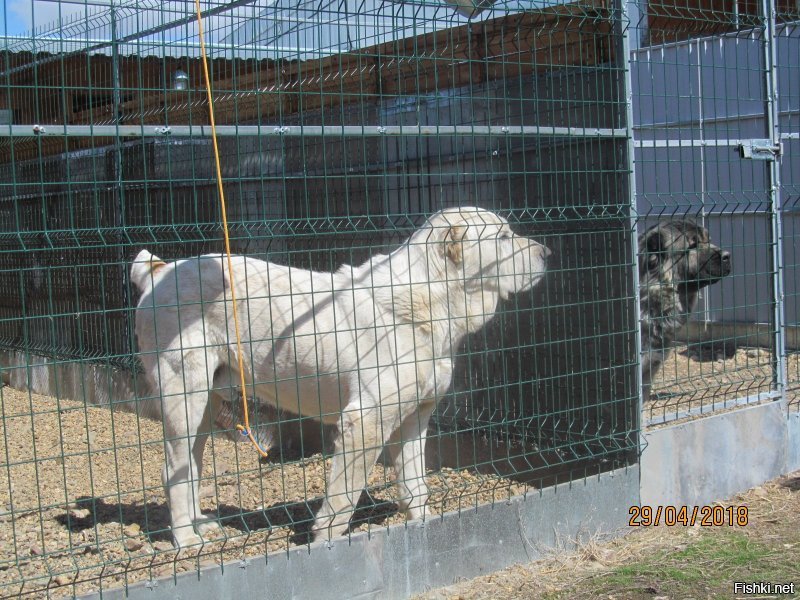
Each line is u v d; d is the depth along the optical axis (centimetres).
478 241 519
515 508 501
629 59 547
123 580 436
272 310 498
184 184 855
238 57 694
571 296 598
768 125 642
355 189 736
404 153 710
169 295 493
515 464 654
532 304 628
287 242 787
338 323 498
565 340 546
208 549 486
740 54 901
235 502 604
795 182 977
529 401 639
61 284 982
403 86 710
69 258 962
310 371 502
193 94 805
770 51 640
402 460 534
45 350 1023
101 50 776
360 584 439
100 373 930
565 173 591
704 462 596
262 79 784
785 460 657
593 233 558
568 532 524
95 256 919
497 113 648
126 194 892
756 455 632
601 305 575
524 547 504
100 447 770
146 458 731
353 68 727
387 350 497
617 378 569
